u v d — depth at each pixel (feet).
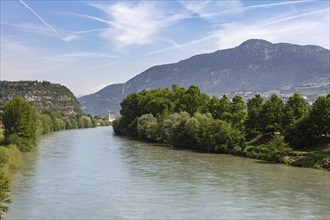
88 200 162.61
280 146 271.28
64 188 184.85
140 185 191.62
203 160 279.90
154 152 333.83
